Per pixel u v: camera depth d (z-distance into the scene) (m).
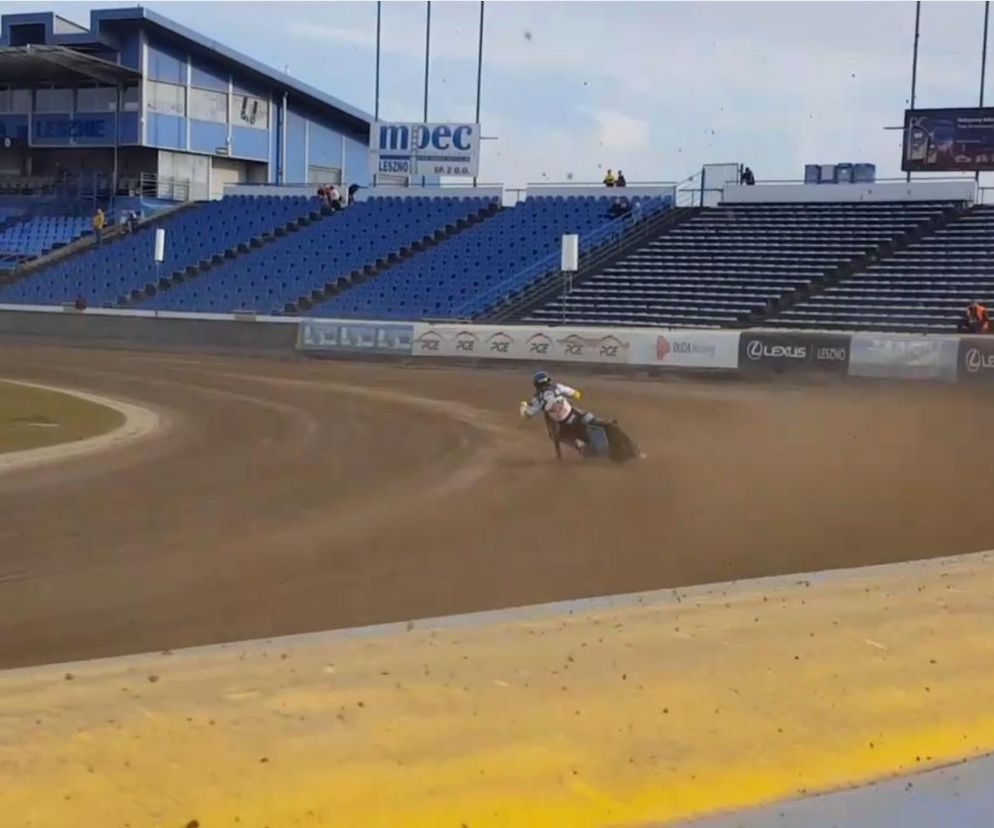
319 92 69.12
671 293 41.38
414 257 48.34
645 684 7.36
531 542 12.61
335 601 10.21
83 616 9.69
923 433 21.58
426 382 32.06
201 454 19.19
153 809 5.34
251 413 25.02
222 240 54.25
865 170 47.16
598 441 18.27
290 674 7.50
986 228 40.81
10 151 65.94
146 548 12.18
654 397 27.92
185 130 63.50
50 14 60.84
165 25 60.81
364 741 6.25
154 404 26.70
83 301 49.03
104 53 61.03
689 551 12.24
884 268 39.50
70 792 5.48
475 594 10.46
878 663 7.91
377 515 14.02
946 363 29.98
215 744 6.15
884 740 6.61
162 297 50.69
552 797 5.70
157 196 62.16
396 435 21.55
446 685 7.25
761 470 17.45
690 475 16.97
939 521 13.81
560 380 32.66
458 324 39.22
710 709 6.95
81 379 32.50
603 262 44.25
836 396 28.17
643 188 49.19
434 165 55.28
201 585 10.71
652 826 5.53
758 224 44.59
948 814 5.76
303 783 5.68
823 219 43.97
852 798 5.93
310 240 52.12
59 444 19.94
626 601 9.87
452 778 5.83
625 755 6.21
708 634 8.57
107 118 62.41
